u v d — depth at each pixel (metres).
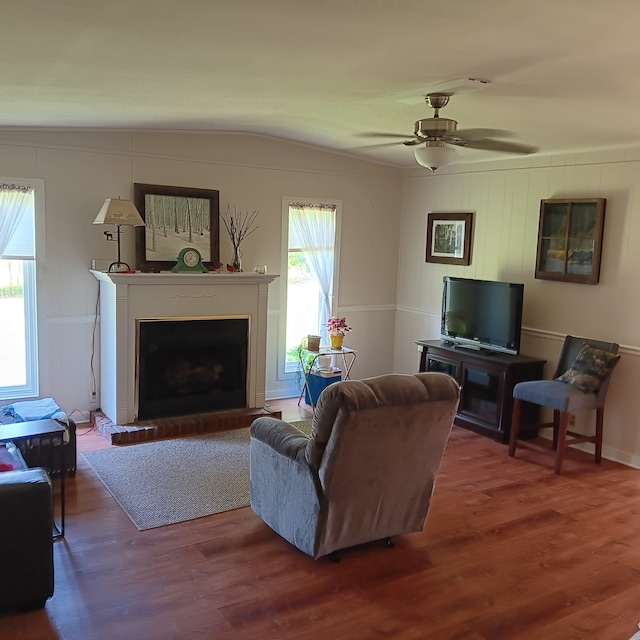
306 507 3.33
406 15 2.30
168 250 5.68
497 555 3.55
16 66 2.93
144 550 3.46
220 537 3.64
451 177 6.51
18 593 2.85
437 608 3.02
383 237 7.10
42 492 2.83
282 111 4.59
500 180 5.98
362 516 3.40
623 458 5.11
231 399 5.90
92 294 5.52
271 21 2.34
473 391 5.82
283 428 3.64
